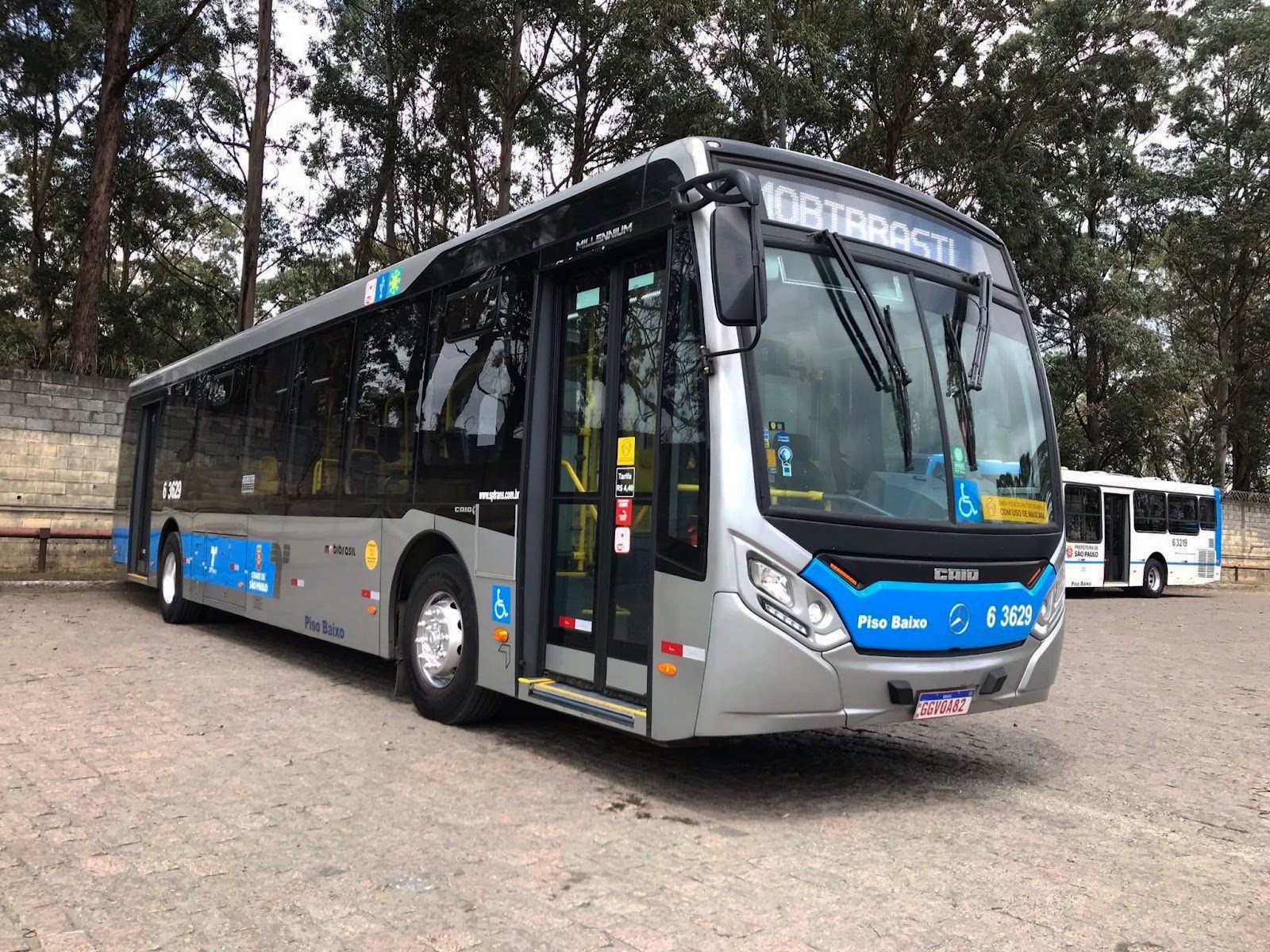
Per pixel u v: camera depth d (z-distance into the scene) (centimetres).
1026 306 609
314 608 820
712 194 452
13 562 1595
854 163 2159
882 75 2089
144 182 2812
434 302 704
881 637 464
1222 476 3866
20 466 1617
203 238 3644
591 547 544
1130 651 1248
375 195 2584
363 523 754
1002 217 2208
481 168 2519
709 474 453
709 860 413
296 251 2623
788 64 2053
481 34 2088
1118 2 2147
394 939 332
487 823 455
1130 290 2661
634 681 498
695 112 2073
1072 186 2966
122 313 2947
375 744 596
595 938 334
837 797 517
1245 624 1697
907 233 542
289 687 773
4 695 702
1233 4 3316
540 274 591
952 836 456
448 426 661
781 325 476
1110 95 2253
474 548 619
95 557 1658
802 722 449
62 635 1009
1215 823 492
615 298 543
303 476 859
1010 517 534
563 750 593
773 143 2041
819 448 473
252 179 2295
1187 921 361
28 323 3750
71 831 432
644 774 549
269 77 2342
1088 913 366
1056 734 708
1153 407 3169
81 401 1666
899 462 494
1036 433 575
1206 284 3766
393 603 710
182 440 1171
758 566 443
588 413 559
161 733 609
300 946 325
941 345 532
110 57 1961
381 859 407
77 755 553
